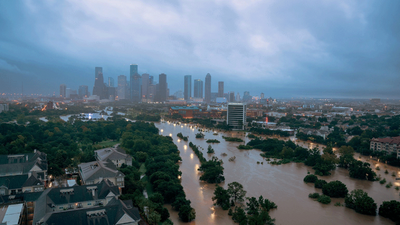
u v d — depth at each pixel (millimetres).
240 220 167500
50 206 151125
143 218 167125
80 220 134375
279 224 171250
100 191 171625
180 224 168875
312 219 178500
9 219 137875
